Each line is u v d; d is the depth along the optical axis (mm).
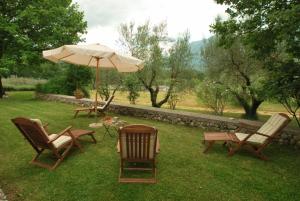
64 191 3834
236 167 4840
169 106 18422
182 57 16891
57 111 10906
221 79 14641
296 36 5477
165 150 5805
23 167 4707
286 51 6336
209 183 4152
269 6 6215
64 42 16578
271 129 5266
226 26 7219
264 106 20422
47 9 16203
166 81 16984
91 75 16750
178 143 6375
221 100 15039
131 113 10180
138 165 4855
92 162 4953
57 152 4754
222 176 4426
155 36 16906
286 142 6277
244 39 6887
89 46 6824
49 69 22719
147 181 4148
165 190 3902
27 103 13445
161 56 16625
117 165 4832
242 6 6832
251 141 5309
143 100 20078
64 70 16781
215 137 5641
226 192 3863
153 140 4098
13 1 15969
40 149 5473
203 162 5078
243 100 14766
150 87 17078
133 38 17078
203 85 15250
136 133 3982
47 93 15281
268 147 6141
